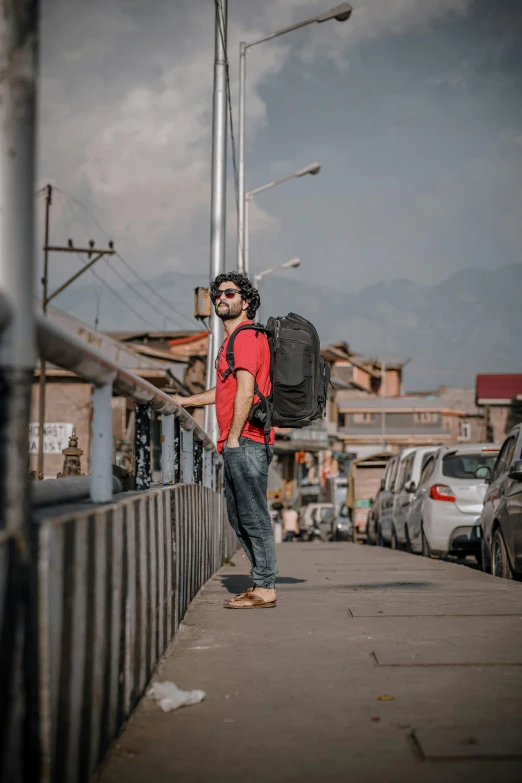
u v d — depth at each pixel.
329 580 9.41
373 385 105.19
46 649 2.40
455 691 3.90
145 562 4.03
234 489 6.36
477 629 5.47
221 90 16.11
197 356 54.69
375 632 5.37
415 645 4.93
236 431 5.95
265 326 6.11
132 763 3.03
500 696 3.80
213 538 9.69
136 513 3.81
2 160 2.33
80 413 34.00
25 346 2.34
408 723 3.43
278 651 4.84
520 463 9.70
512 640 5.07
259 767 2.98
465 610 6.34
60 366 2.89
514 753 3.03
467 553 14.02
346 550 18.86
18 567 2.28
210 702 3.80
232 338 6.01
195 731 3.39
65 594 2.59
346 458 80.00
